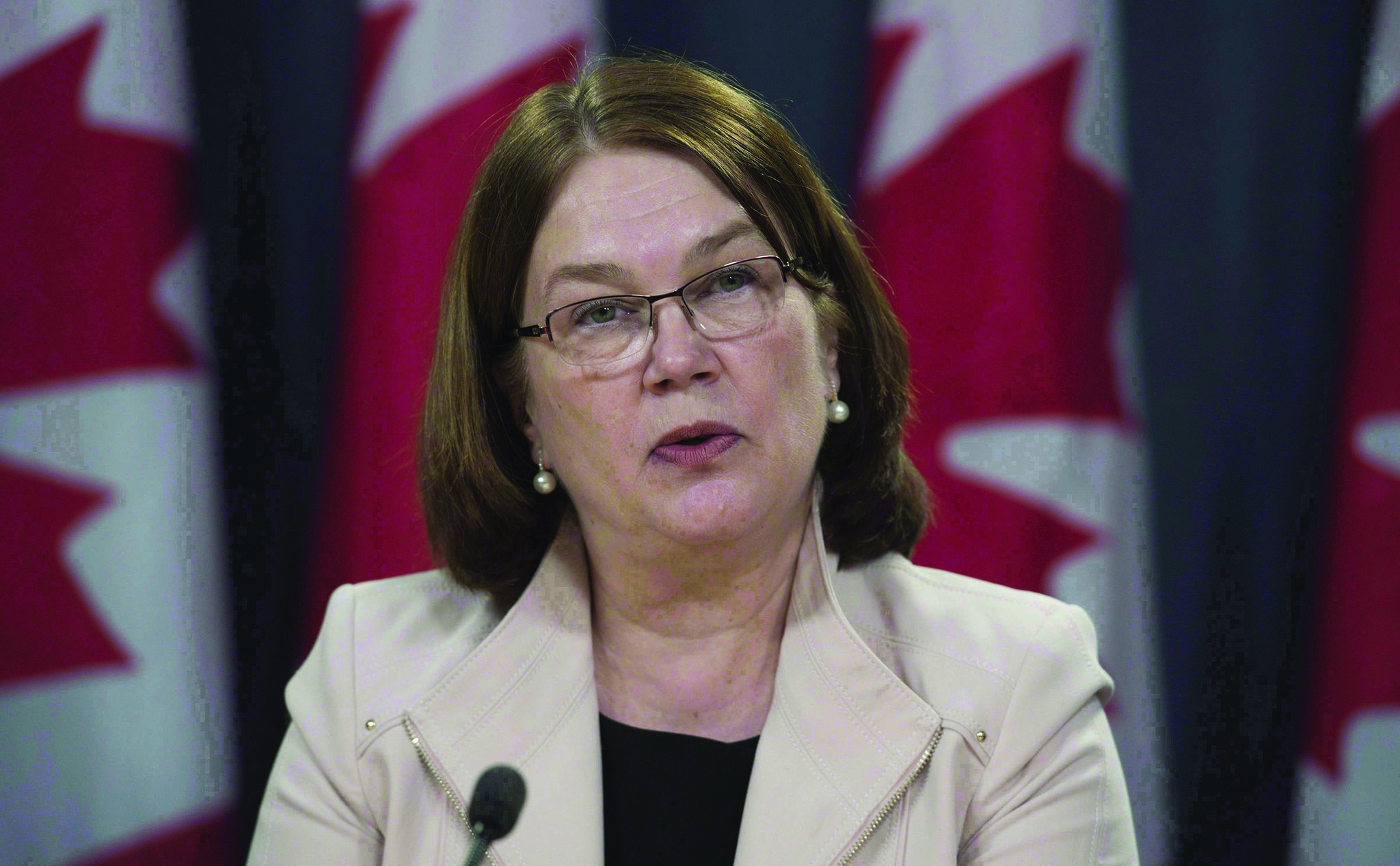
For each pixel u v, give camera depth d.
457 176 7.27
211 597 7.21
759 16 7.28
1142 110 7.14
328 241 7.27
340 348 7.27
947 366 7.27
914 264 7.29
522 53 7.27
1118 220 7.14
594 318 4.17
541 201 4.23
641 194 4.12
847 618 4.45
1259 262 7.07
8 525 7.02
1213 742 7.12
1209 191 7.09
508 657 4.51
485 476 4.62
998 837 4.01
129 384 7.10
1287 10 6.99
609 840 4.26
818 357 4.31
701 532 4.04
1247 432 7.10
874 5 7.28
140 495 7.13
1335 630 7.00
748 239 4.16
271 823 4.41
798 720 4.21
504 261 4.35
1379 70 6.89
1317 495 7.04
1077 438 7.18
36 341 7.02
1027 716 4.07
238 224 7.21
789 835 4.02
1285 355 7.07
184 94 7.14
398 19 7.25
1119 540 7.16
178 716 7.17
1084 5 7.14
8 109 6.98
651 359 4.06
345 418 7.27
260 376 7.24
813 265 4.38
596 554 4.46
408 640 4.70
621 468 4.13
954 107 7.25
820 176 4.64
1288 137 7.03
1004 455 7.22
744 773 4.29
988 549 7.21
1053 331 7.19
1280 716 7.07
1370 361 6.95
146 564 7.14
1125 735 7.16
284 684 7.26
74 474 7.08
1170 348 7.15
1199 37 7.07
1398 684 6.91
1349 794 6.98
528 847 4.16
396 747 4.37
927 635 4.35
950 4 7.24
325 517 7.27
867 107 7.30
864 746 4.11
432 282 7.27
